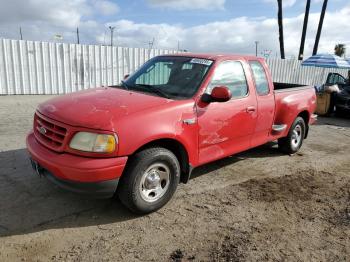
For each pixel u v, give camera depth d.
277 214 4.25
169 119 3.97
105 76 13.86
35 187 4.51
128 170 3.70
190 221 3.96
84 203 4.19
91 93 4.47
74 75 13.14
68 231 3.60
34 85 12.41
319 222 4.11
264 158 6.53
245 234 3.74
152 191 3.96
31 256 3.17
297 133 6.88
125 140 3.56
